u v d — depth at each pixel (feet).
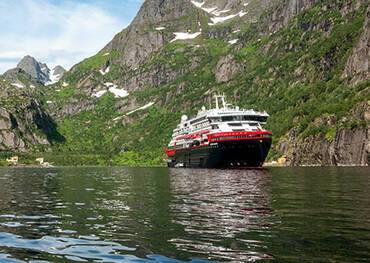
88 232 86.38
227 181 233.76
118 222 98.32
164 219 100.83
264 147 377.09
